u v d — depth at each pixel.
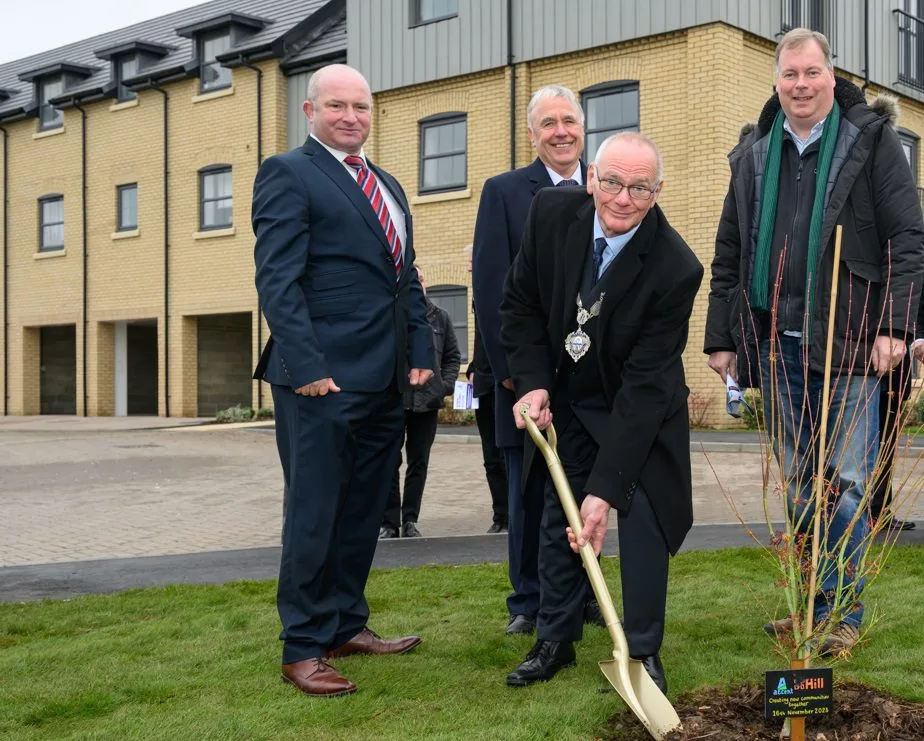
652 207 3.14
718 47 14.23
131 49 21.17
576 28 15.59
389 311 3.51
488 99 16.64
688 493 3.11
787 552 2.77
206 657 3.64
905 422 3.37
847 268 3.55
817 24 16.03
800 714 2.43
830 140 3.60
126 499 8.79
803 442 3.74
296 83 19.14
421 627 4.04
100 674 3.45
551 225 3.23
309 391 3.27
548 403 3.23
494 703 3.06
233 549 6.07
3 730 2.93
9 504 8.48
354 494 3.64
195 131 20.38
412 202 17.50
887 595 4.22
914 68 18.31
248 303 19.59
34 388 24.05
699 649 3.55
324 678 3.25
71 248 22.69
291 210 3.35
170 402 20.97
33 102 23.22
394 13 17.61
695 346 14.55
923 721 2.62
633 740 2.70
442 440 13.80
